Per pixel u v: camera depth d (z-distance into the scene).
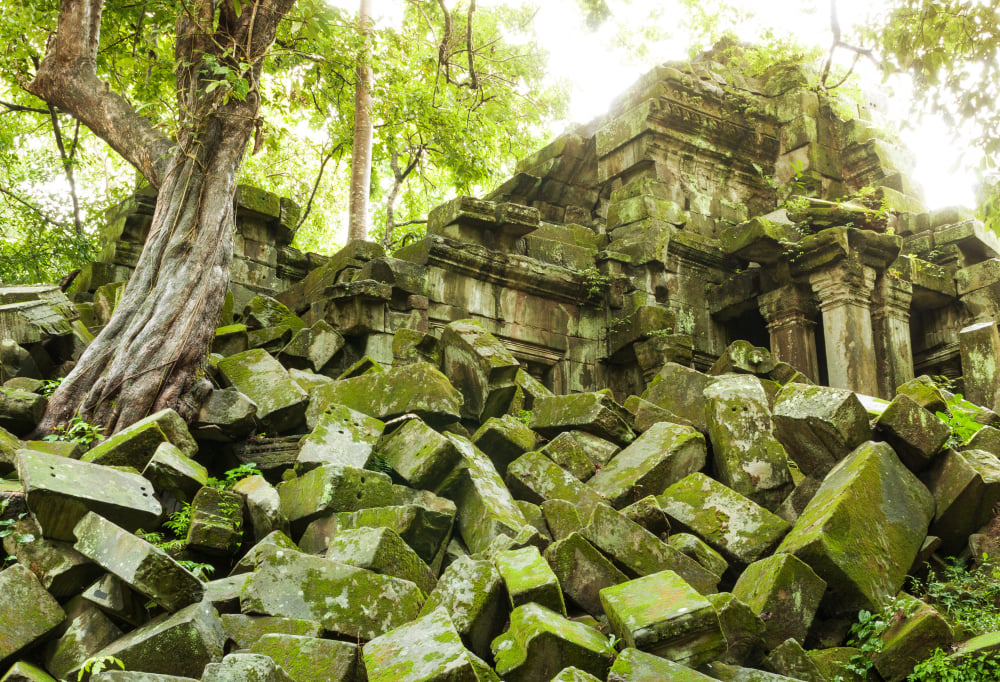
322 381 10.35
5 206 18.88
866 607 6.55
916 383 9.13
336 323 12.31
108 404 8.98
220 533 6.78
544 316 14.60
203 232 10.12
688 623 5.44
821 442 7.81
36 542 6.22
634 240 15.49
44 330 10.40
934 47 10.12
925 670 5.88
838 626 6.65
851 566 6.60
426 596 6.47
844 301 14.10
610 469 8.75
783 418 7.97
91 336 11.12
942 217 16.45
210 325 9.75
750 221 14.65
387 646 5.32
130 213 13.91
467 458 8.12
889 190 16.78
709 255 15.87
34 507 6.06
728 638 5.95
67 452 7.66
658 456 8.56
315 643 5.28
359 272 12.55
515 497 8.55
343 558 6.44
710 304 15.78
